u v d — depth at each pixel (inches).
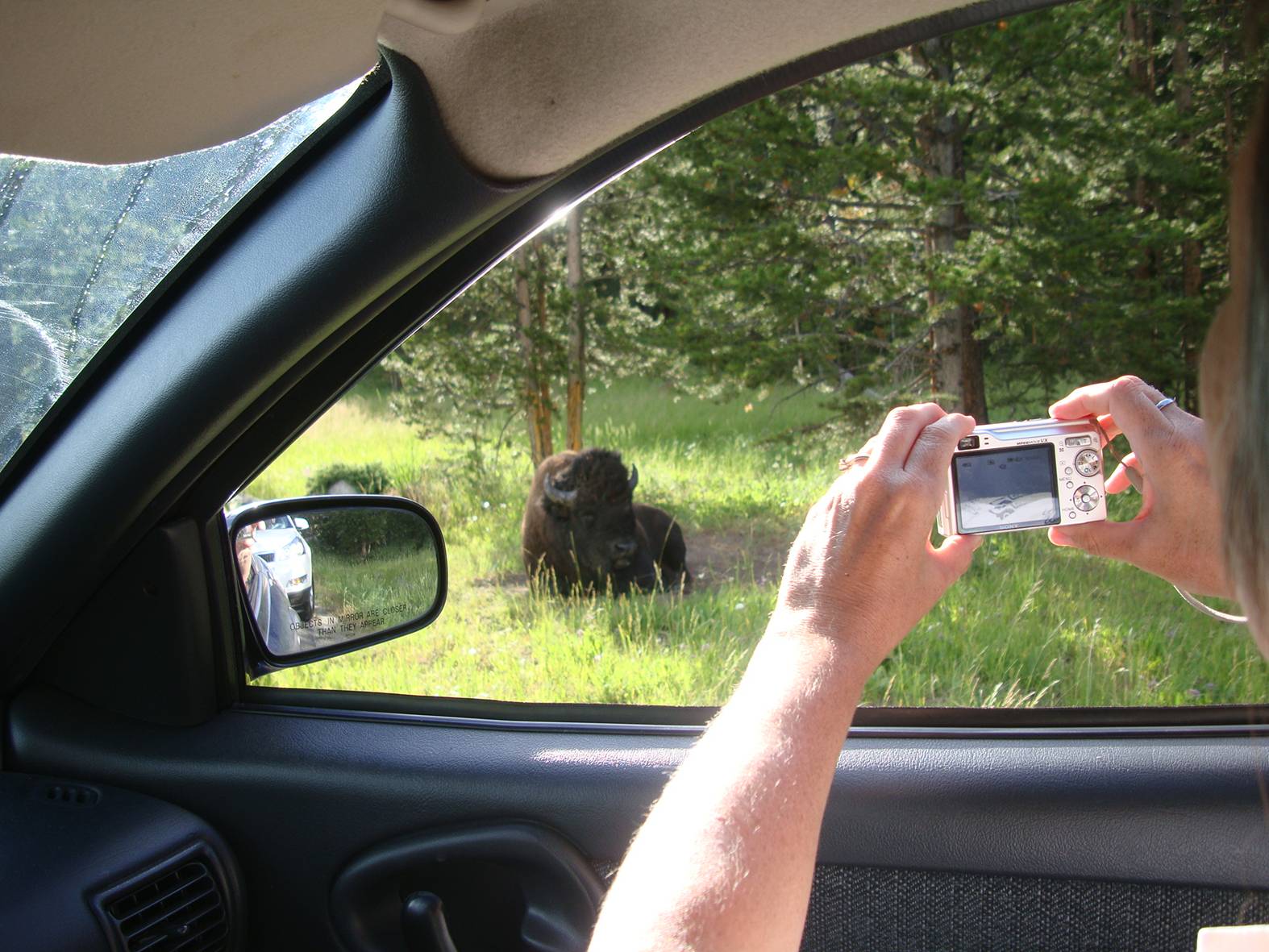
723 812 15.9
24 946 29.8
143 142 25.9
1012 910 32.8
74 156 25.7
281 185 31.7
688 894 15.1
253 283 31.4
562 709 37.8
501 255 32.9
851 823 33.3
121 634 35.4
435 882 35.5
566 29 28.2
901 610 18.8
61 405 33.5
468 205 30.5
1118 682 66.9
